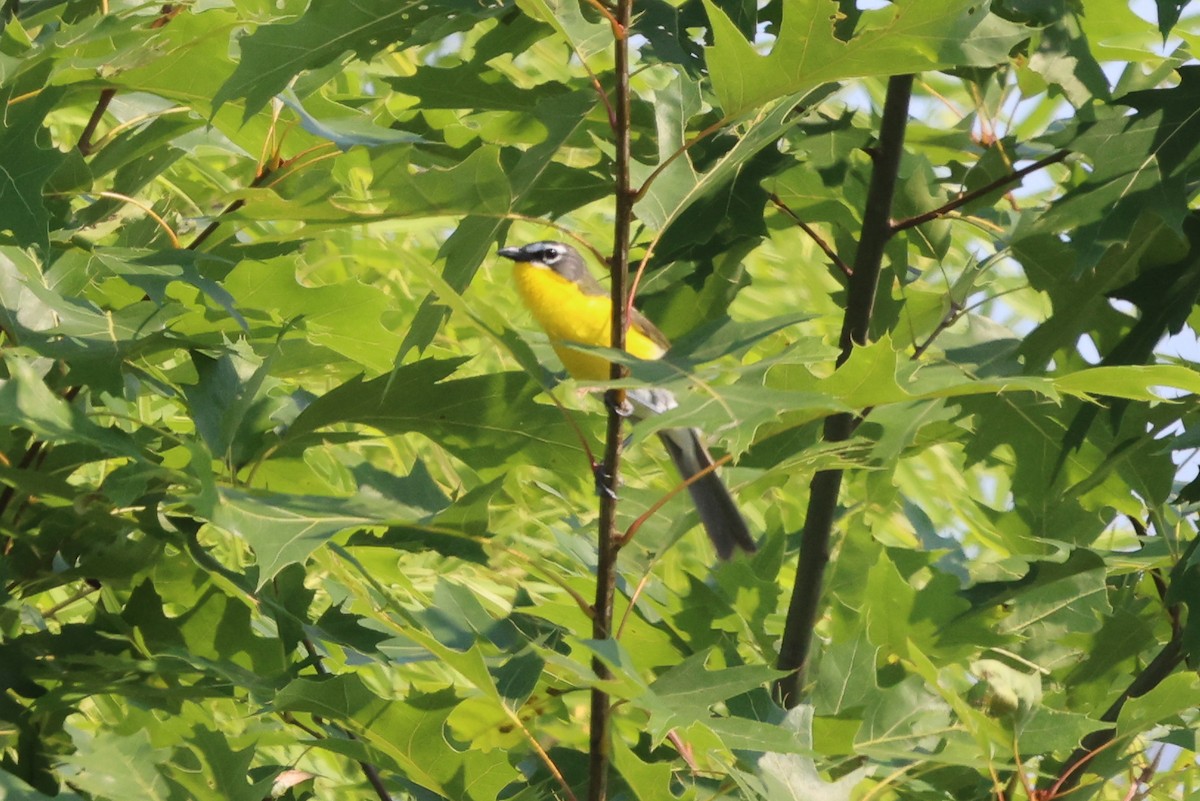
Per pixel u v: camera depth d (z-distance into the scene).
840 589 9.36
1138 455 9.38
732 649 7.98
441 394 7.29
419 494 6.80
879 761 7.74
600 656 4.98
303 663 7.05
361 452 11.88
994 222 10.40
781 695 8.34
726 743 5.70
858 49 5.73
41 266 6.77
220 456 6.77
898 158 8.70
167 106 8.38
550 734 8.28
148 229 7.80
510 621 8.00
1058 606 9.39
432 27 7.76
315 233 6.66
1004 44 5.71
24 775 6.66
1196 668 7.91
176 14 7.27
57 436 5.79
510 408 7.39
